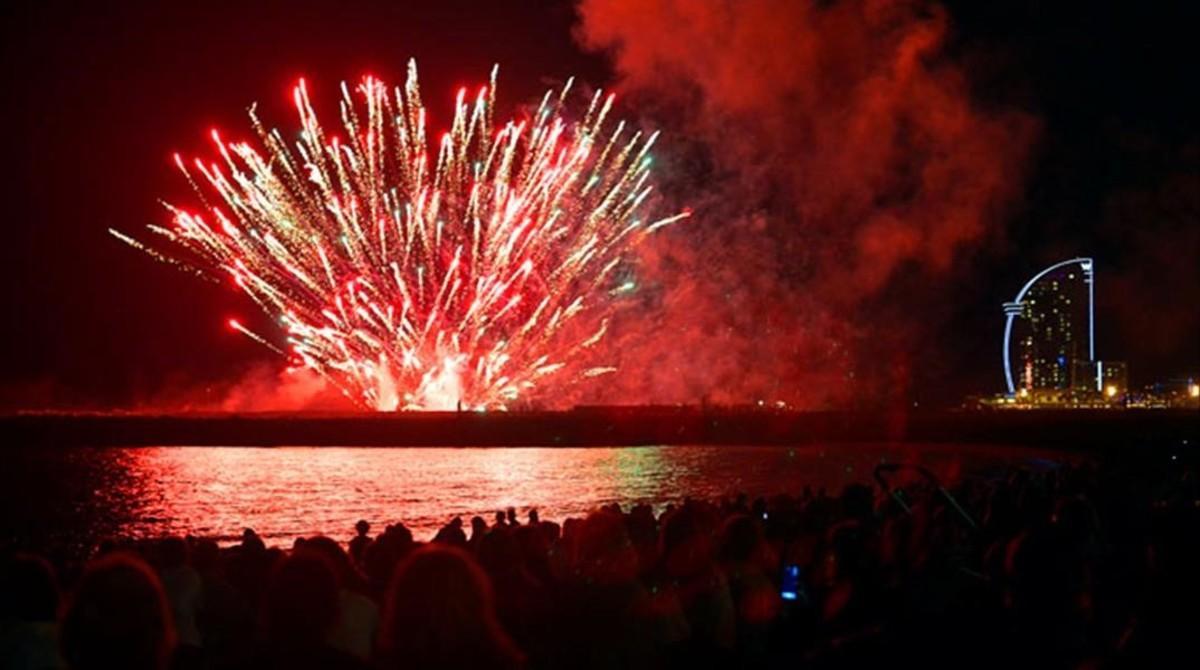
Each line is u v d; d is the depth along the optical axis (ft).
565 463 181.68
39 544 82.23
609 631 29.55
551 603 35.60
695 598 31.68
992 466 167.12
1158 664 27.27
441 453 202.59
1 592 24.50
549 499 134.51
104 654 18.92
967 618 37.91
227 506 130.21
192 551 40.37
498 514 56.70
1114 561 36.09
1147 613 27.84
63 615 19.70
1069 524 35.96
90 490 145.89
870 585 38.65
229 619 38.01
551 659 32.83
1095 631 30.94
